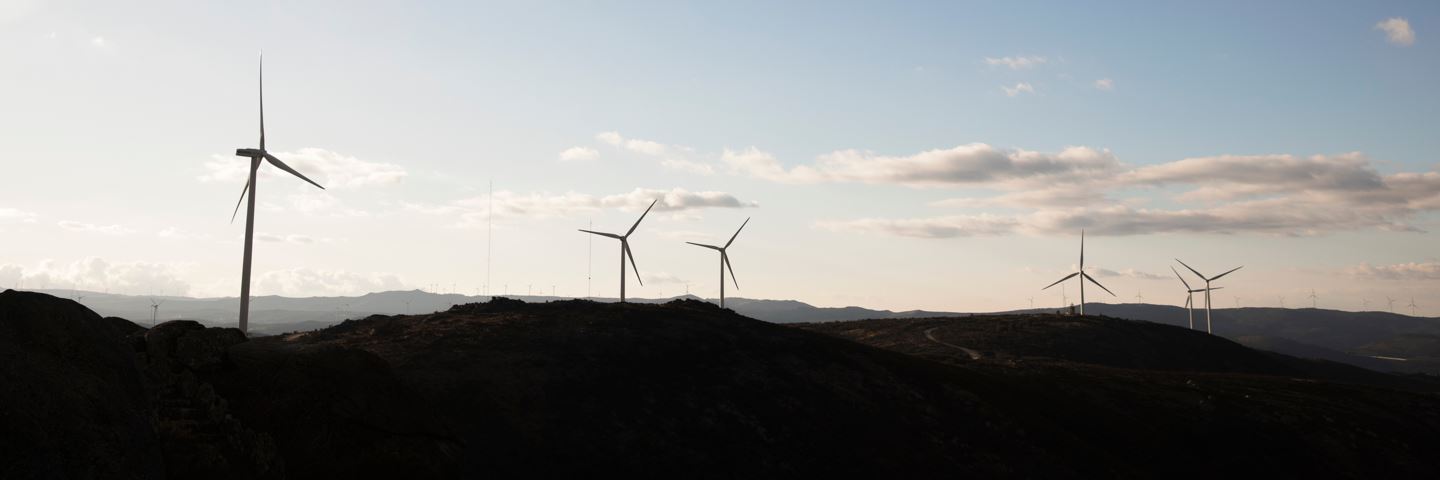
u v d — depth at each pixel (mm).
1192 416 91312
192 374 23484
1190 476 77812
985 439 74875
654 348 80312
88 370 18203
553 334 80938
